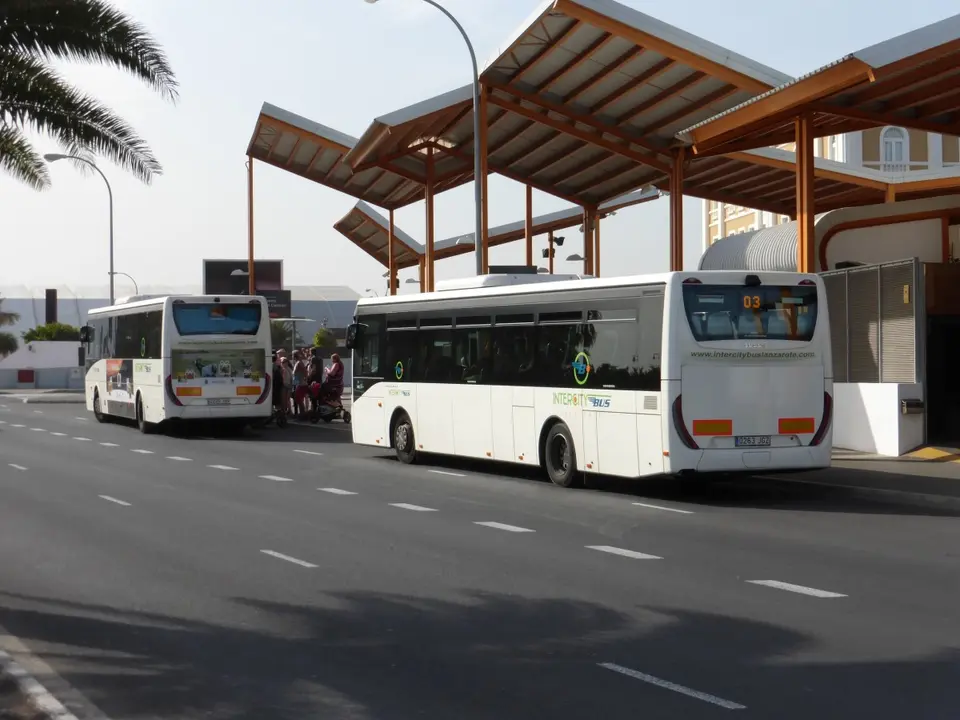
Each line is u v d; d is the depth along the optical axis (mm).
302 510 15102
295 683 6848
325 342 92938
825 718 5992
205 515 14648
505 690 6637
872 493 16078
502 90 30844
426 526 13562
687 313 15688
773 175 36406
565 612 8742
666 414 15625
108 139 13766
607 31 25125
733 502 15953
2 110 13469
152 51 13039
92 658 7484
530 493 17062
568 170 39688
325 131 39094
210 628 8336
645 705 6285
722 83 27672
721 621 8375
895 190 34625
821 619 8422
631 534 12875
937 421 23969
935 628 8102
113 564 11070
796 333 16141
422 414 21344
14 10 12281
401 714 6203
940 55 18766
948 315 24156
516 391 18750
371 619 8578
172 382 29984
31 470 21062
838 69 19891
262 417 30688
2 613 8875
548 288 18078
